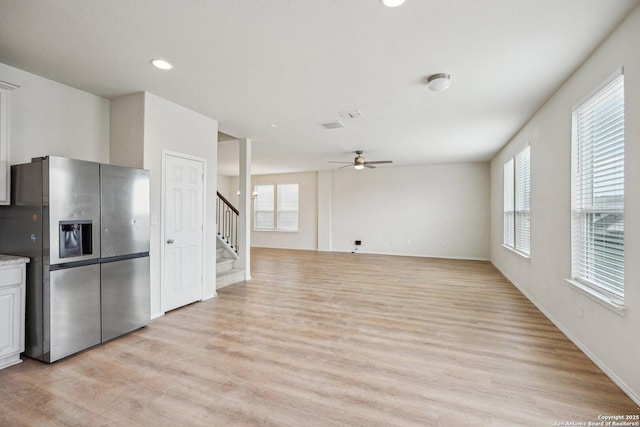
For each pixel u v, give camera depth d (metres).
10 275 2.50
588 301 2.70
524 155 4.91
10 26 2.23
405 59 2.71
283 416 1.92
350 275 6.14
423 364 2.57
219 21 2.17
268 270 6.64
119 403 2.04
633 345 2.09
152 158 3.56
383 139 5.60
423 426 1.83
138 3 1.98
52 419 1.88
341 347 2.89
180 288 3.97
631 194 2.11
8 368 2.48
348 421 1.87
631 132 2.10
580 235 2.97
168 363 2.58
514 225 5.35
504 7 2.01
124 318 3.11
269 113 4.18
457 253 8.41
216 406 2.01
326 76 3.05
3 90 2.62
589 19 2.13
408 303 4.29
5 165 2.64
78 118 3.39
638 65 2.02
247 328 3.35
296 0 1.95
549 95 3.52
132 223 3.19
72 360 2.62
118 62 2.79
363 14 2.09
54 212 2.54
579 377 2.37
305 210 10.18
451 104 3.80
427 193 8.70
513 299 4.49
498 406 2.02
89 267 2.81
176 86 3.30
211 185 4.43
